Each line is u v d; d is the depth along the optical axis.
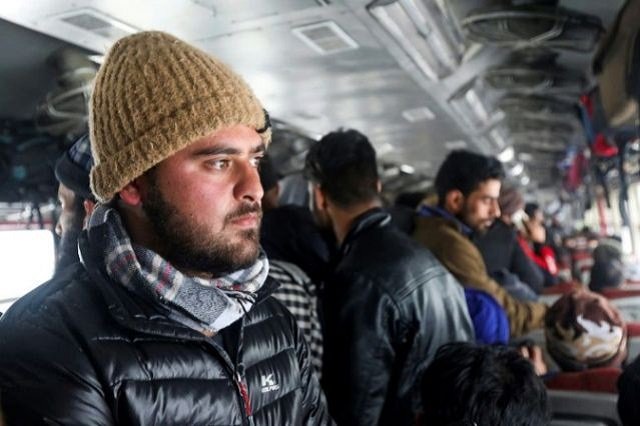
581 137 6.14
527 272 3.78
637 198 6.82
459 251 2.46
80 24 2.39
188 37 2.67
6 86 3.18
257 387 1.16
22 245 2.07
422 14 2.69
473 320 2.27
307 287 1.91
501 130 5.86
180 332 1.05
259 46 2.86
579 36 2.97
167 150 1.01
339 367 1.91
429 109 4.41
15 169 3.50
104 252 1.07
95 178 1.08
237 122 1.05
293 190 3.70
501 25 2.92
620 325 1.90
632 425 1.42
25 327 1.02
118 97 1.04
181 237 1.04
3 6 2.19
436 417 1.35
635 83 2.74
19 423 0.94
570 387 1.84
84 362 0.99
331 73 3.37
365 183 1.99
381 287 1.87
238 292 1.13
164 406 1.01
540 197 14.17
